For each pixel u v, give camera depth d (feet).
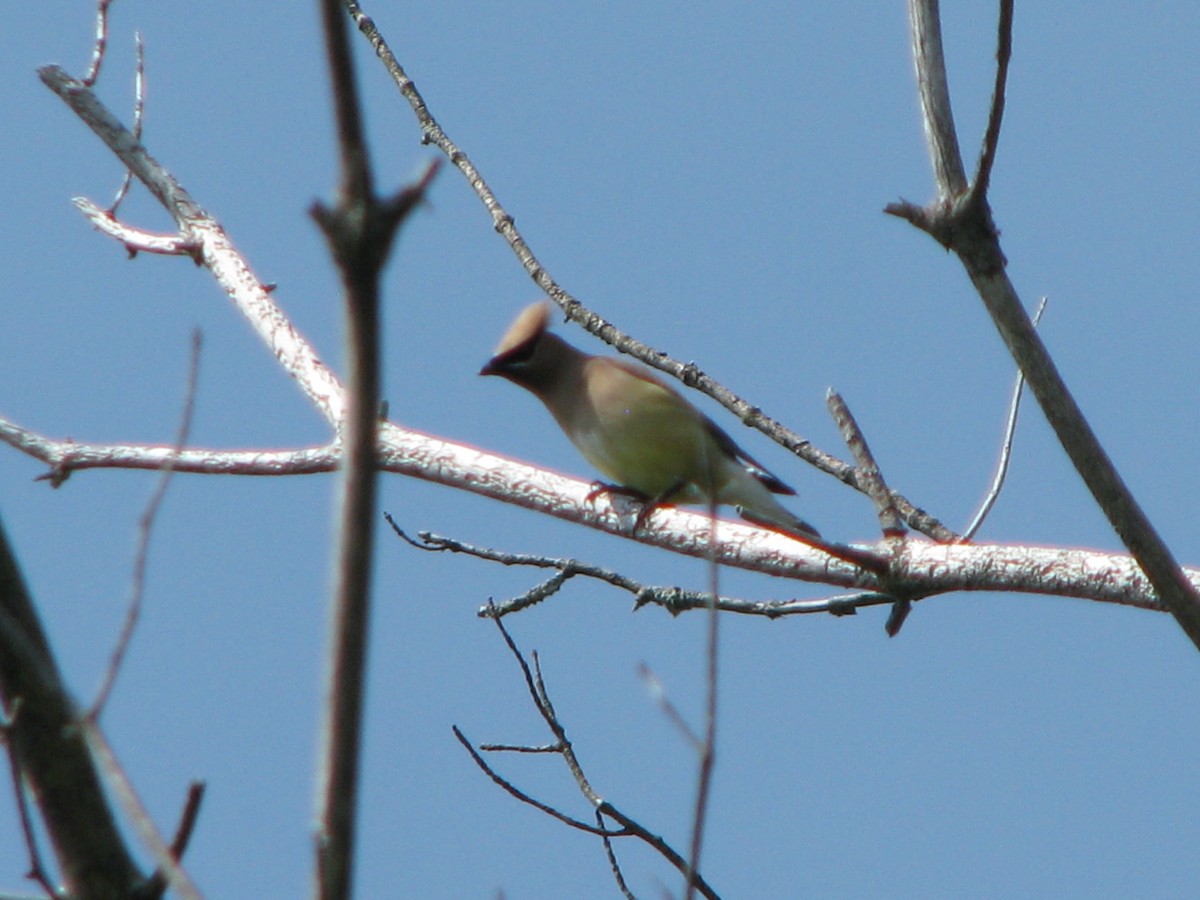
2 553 18.04
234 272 43.11
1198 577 30.71
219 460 39.81
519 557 37.73
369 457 13.06
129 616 17.02
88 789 17.62
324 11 12.01
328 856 13.64
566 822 30.32
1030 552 31.83
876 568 32.89
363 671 13.53
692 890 16.61
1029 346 25.72
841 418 34.99
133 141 45.70
